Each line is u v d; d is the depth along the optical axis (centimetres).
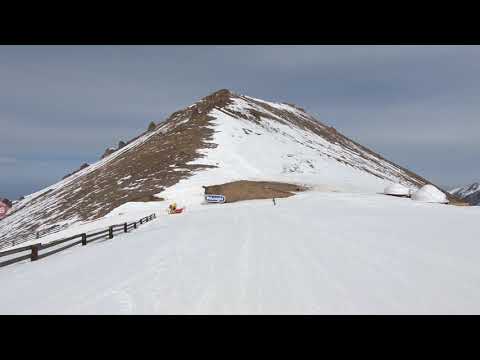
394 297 723
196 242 1549
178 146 8162
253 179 6312
